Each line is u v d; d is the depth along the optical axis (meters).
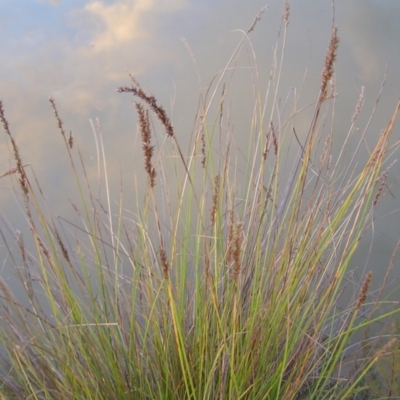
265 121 1.79
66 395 1.40
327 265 1.50
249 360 1.40
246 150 2.01
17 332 1.42
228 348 1.36
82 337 1.45
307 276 1.41
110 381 1.43
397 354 1.42
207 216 1.69
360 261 1.85
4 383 1.43
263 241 1.53
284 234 1.60
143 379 1.45
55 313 1.40
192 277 1.60
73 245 1.81
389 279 1.80
